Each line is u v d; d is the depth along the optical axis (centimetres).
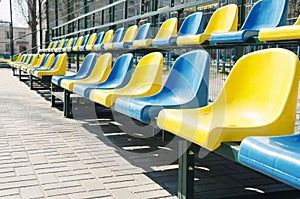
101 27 680
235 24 318
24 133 323
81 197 182
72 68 829
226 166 243
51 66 654
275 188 202
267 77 175
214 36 254
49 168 226
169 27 426
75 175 215
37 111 448
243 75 190
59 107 482
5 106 485
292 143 123
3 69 1522
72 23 941
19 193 185
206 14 404
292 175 101
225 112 187
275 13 285
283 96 158
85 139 306
